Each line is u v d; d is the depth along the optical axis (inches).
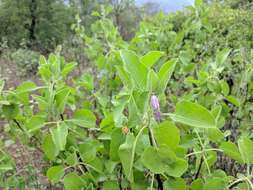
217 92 86.5
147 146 52.6
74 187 63.0
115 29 128.0
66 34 768.9
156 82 53.3
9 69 421.7
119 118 55.7
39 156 105.0
